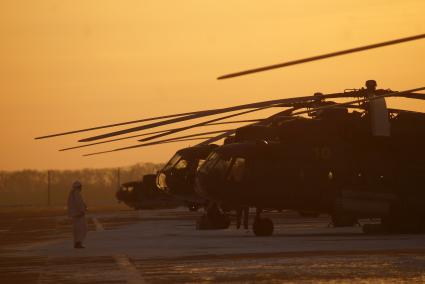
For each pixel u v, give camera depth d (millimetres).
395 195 71625
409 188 71812
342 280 38719
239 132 75125
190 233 79438
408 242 60500
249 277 40438
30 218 134250
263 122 76188
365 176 71062
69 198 62781
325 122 71562
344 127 70875
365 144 71062
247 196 70375
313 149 70562
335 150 70688
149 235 77438
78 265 47906
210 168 71750
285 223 100188
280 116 74750
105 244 65500
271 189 70125
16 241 73125
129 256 52844
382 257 48719
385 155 71688
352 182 70750
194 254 53219
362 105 71500
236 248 57406
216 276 41062
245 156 70812
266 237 69438
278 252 53281
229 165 71000
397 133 71438
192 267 45250
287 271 42531
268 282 38500
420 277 39438
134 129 64750
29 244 68312
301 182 70188
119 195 171250
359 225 87812
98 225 103312
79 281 40312
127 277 41375
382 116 70375
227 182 70688
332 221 87062
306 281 38625
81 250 59719
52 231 90375
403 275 40188
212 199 72062
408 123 72375
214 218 85438
